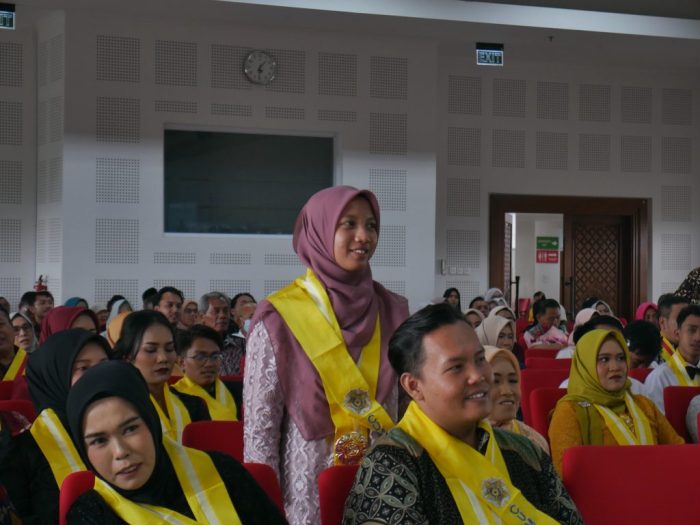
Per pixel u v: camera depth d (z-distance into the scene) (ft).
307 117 39.01
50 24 37.11
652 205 45.57
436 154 42.70
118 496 6.87
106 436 6.79
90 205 36.52
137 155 37.06
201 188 38.32
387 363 8.40
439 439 7.05
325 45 39.17
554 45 39.81
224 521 6.93
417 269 40.11
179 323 24.30
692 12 38.75
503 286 44.09
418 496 6.79
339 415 8.05
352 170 39.47
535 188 44.24
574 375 12.84
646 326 17.83
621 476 8.68
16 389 14.56
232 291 38.37
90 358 10.27
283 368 8.11
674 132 45.88
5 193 37.81
